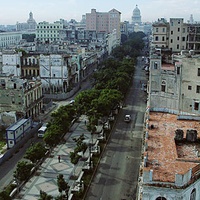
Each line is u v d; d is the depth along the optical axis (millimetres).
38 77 127562
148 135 51031
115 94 107062
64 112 90750
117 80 127125
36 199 61438
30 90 109062
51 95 139500
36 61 144125
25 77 140000
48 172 72375
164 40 141125
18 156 82125
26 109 105375
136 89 156750
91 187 66562
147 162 41594
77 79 167375
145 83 169875
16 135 86812
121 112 119375
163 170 39531
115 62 178875
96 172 72875
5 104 105312
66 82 144625
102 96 103688
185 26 137625
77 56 167125
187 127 55344
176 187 36219
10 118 98812
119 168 74812
